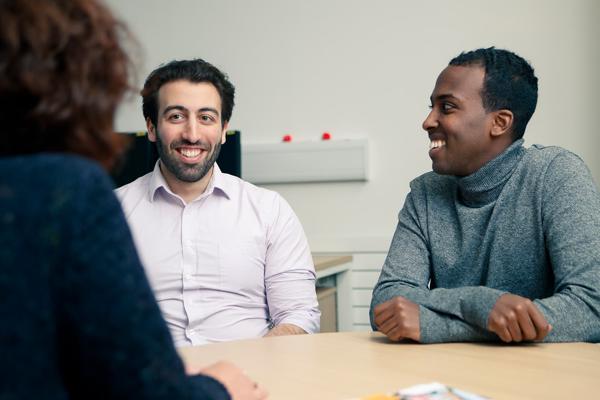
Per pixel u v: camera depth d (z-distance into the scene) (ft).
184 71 5.87
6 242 1.40
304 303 6.03
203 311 5.78
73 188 1.49
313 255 8.66
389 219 8.65
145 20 9.79
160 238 5.89
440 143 4.72
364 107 8.75
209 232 5.92
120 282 1.51
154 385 1.56
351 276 8.72
